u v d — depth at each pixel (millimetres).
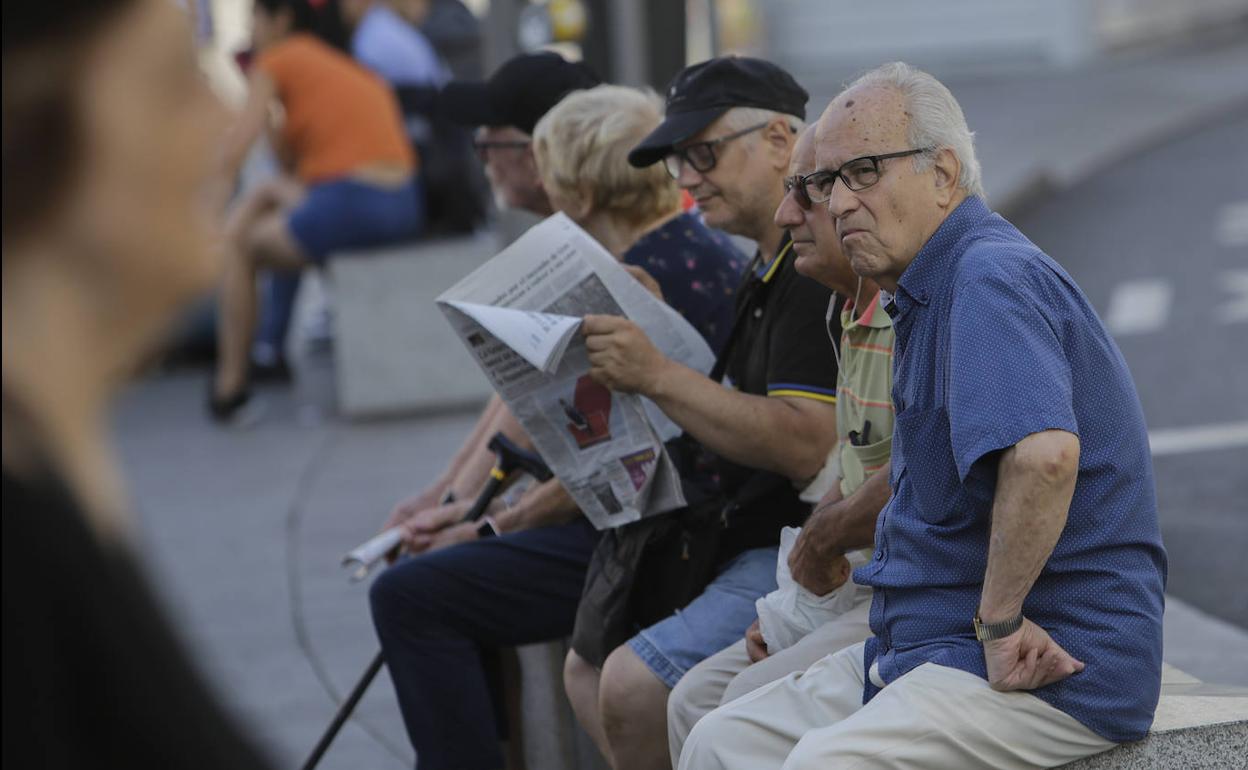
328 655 18172
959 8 84375
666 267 12125
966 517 8586
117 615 2480
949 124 8844
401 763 15250
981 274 8367
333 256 29062
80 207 2510
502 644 12336
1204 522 20812
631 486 11047
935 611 8727
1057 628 8445
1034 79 78250
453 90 14578
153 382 33031
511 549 12250
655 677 10758
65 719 2434
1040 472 7953
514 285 10961
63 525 2445
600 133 12406
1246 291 34781
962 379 8211
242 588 20562
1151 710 8594
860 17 85312
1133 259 39344
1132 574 8469
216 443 28234
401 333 29438
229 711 2639
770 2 85938
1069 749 8500
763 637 10406
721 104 11336
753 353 11242
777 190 11453
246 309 29172
